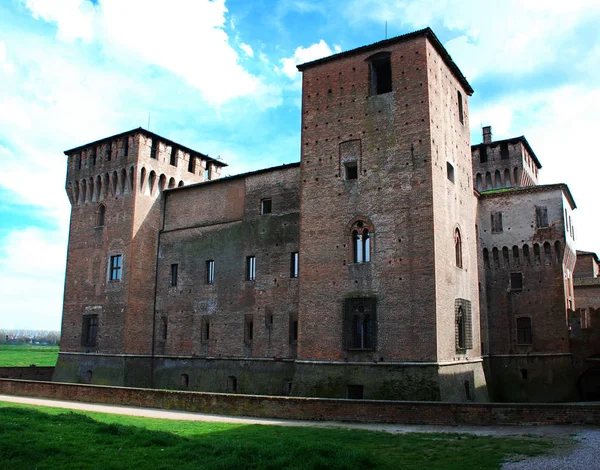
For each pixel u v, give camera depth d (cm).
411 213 3644
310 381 3750
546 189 4878
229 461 1675
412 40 3903
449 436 2359
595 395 5000
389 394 3441
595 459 1822
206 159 6206
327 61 4238
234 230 4869
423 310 3472
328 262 3888
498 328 4916
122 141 5478
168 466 1658
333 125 4097
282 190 4638
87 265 5506
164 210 5494
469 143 4634
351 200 3891
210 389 4672
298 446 1880
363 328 3678
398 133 3809
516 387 4750
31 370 5769
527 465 1775
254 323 4531
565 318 4662
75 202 5816
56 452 1839
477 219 4981
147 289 5234
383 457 1939
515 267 4931
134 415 3084
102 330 5188
